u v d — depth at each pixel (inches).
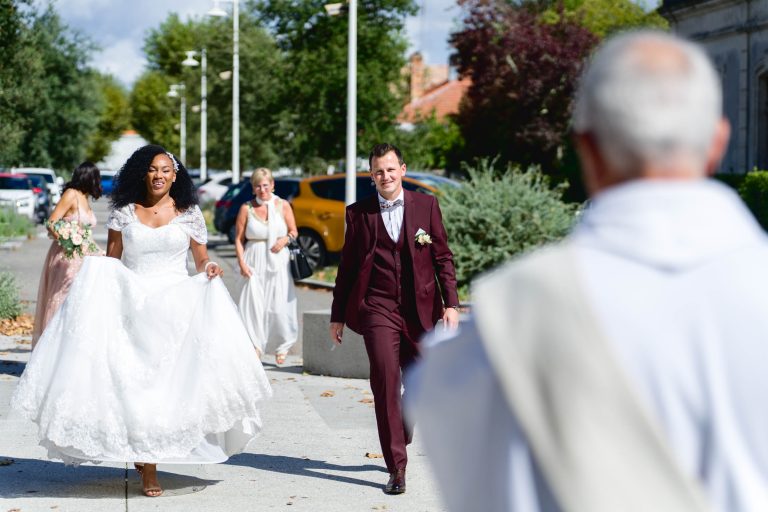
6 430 327.6
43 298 412.2
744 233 65.6
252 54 1876.2
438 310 266.1
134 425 245.6
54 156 2379.4
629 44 67.1
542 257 66.5
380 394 259.0
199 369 250.4
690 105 64.6
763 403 62.7
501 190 692.1
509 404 64.2
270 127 1470.2
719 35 1202.0
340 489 264.4
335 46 1397.6
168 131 3796.8
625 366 63.1
